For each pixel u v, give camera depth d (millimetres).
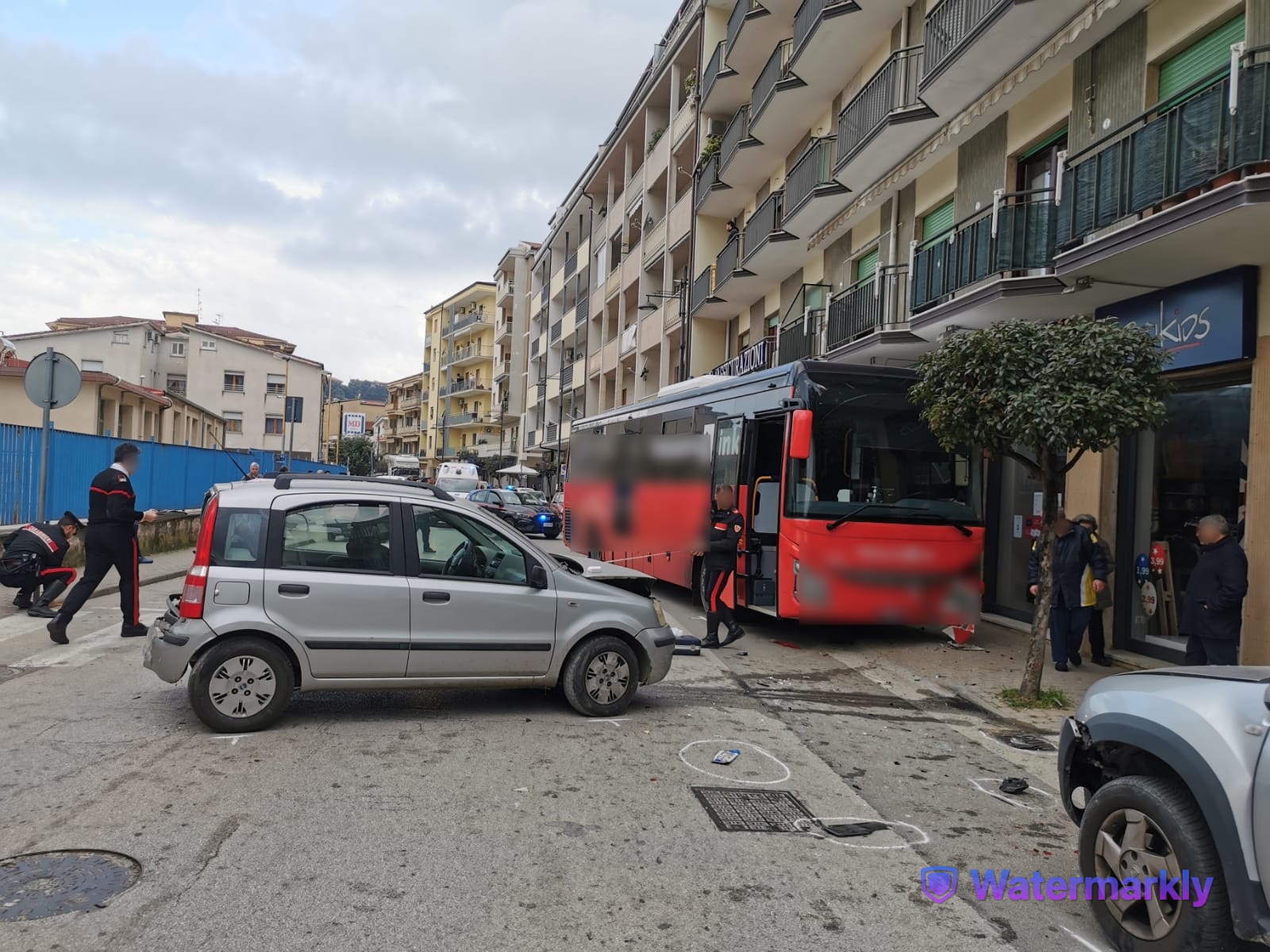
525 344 60688
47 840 4105
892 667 9336
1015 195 11555
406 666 6062
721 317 27578
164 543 18469
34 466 14055
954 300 11703
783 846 4445
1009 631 12102
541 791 5027
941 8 13031
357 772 5180
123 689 6969
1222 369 9109
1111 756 3822
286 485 6172
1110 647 10516
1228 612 7266
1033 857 4508
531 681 6449
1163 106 8617
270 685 5844
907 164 15141
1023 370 7199
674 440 13789
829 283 19453
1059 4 10359
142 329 52625
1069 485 11180
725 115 26625
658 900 3781
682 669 8820
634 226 36031
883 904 3875
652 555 14469
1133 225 8281
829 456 9891
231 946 3240
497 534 6484
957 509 10234
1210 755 3180
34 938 3244
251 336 73625
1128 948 3439
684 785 5285
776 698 7801
